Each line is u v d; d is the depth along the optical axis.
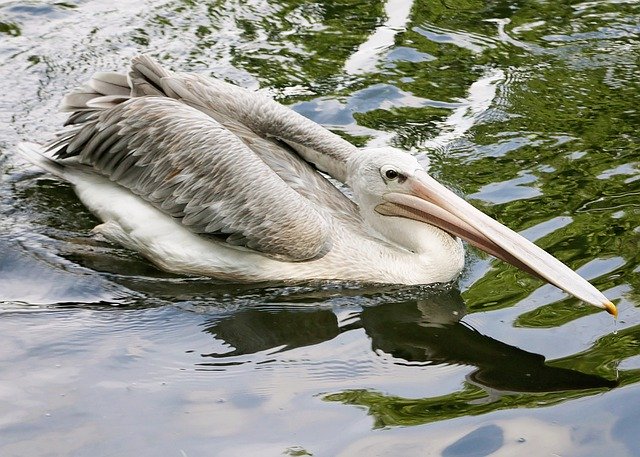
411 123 12.77
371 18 15.72
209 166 9.73
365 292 9.58
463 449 6.95
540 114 12.98
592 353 8.15
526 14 16.06
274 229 9.60
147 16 15.08
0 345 8.32
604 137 12.34
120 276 9.66
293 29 15.14
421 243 9.93
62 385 7.78
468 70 14.20
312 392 7.75
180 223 9.90
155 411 7.44
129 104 10.05
